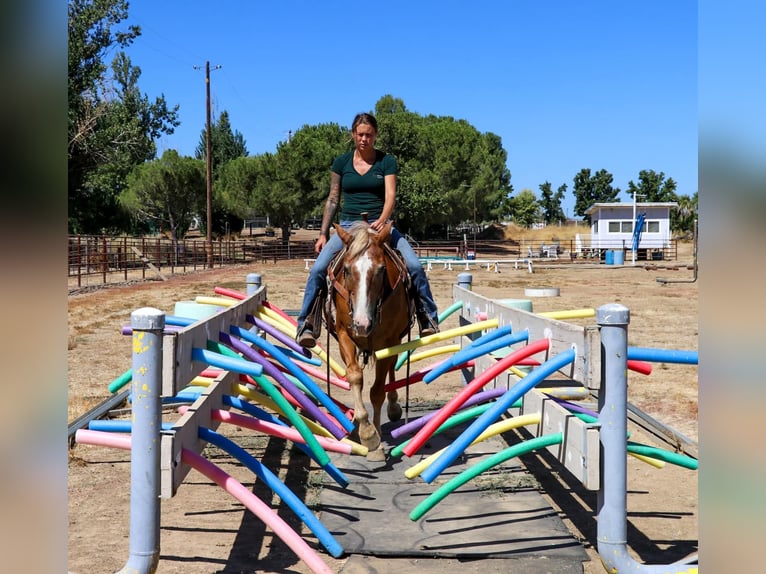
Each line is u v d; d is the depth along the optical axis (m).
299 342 5.87
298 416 4.50
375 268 5.05
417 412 7.54
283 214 50.31
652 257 51.47
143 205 52.31
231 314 5.52
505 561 3.83
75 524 4.43
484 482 5.23
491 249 63.94
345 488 5.13
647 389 8.79
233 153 110.06
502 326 5.86
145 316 3.25
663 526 4.43
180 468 3.51
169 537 4.25
